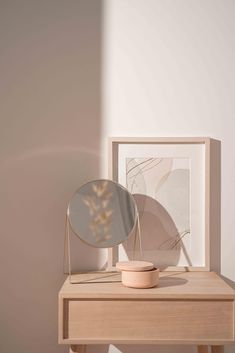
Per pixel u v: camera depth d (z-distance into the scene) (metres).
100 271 1.40
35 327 1.41
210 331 1.11
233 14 1.42
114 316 1.11
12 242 1.42
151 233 1.40
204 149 1.41
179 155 1.41
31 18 1.42
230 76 1.42
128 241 1.40
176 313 1.11
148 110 1.42
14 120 1.42
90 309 1.12
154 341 1.11
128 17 1.42
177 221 1.41
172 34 1.43
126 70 1.42
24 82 1.42
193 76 1.42
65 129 1.42
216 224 1.42
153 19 1.42
